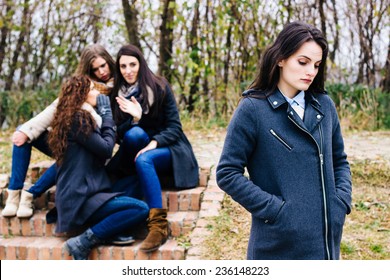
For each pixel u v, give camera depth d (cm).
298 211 235
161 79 473
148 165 433
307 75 237
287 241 238
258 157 245
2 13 956
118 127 464
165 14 912
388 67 977
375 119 866
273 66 243
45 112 451
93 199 416
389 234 431
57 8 973
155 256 414
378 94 901
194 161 491
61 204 416
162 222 422
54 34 981
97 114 433
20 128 452
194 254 392
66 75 991
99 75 476
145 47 967
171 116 471
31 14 970
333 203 242
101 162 431
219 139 744
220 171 245
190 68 868
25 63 982
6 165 588
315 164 240
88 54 471
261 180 245
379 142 709
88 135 411
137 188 460
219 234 420
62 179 417
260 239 246
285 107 242
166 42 930
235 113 249
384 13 966
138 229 450
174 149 467
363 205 485
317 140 241
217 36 923
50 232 461
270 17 926
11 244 439
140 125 473
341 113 874
